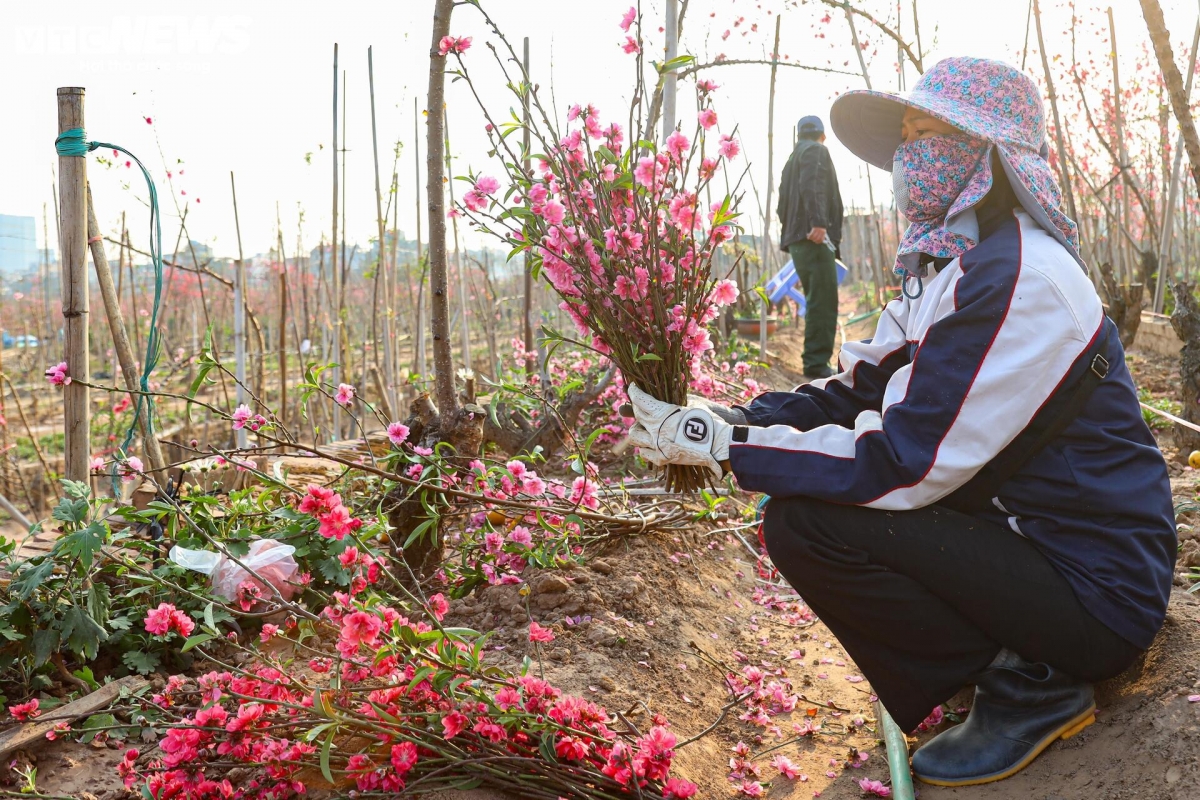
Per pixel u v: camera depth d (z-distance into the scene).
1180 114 3.57
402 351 11.66
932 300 2.04
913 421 1.88
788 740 2.38
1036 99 2.07
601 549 3.15
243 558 2.58
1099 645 1.93
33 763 1.99
